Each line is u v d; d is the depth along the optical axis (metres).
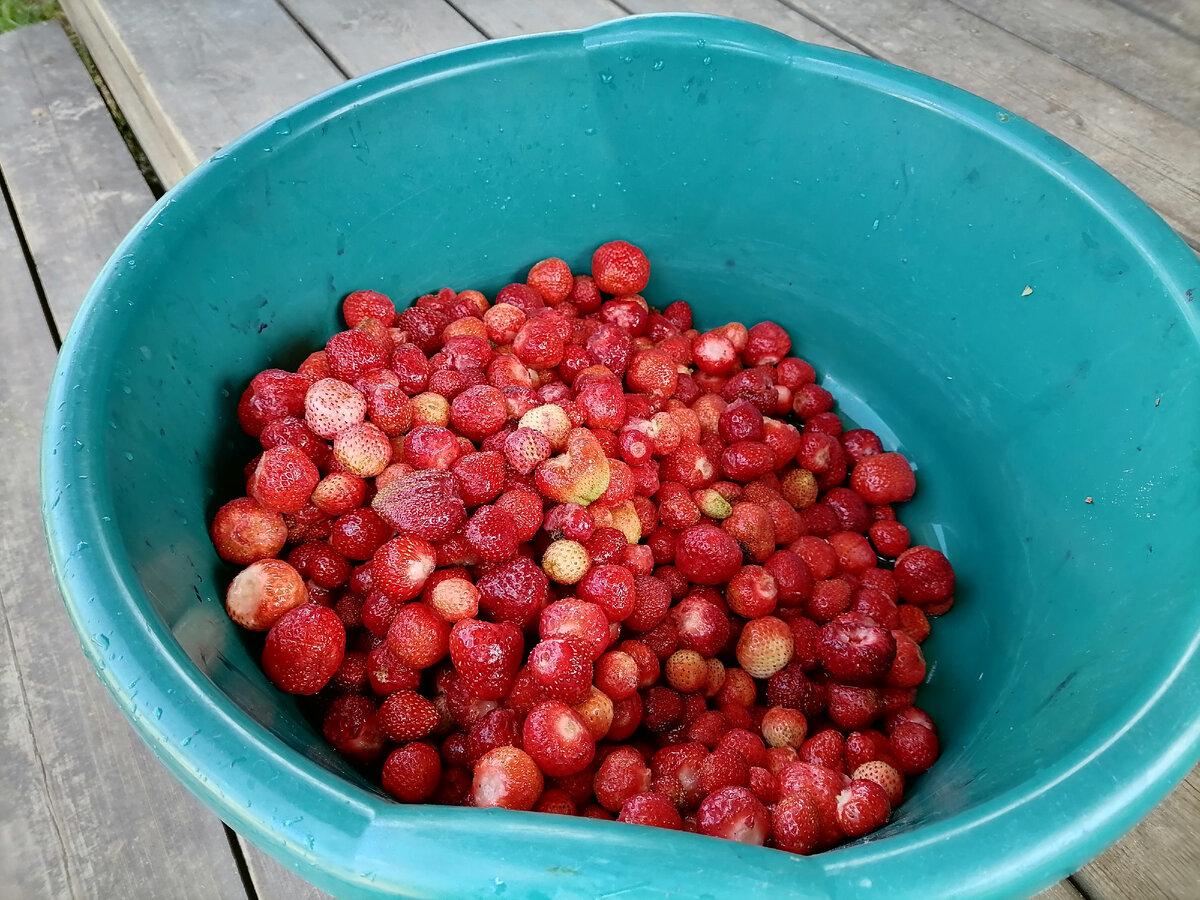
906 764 0.29
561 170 0.39
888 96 0.34
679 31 0.35
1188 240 0.39
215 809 0.17
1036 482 0.32
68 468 0.22
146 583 0.22
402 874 0.16
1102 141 0.43
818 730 0.32
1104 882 0.28
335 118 0.33
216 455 0.31
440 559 0.30
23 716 0.33
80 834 0.31
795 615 0.34
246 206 0.31
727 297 0.43
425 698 0.29
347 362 0.33
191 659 0.21
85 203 0.50
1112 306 0.29
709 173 0.39
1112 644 0.24
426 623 0.29
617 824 0.16
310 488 0.30
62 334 0.44
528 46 0.35
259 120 0.46
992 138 0.32
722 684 0.32
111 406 0.25
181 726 0.18
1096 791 0.17
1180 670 0.19
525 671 0.29
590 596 0.30
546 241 0.41
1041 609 0.30
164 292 0.28
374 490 0.33
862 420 0.41
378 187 0.35
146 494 0.25
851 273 0.39
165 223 0.29
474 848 0.16
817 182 0.37
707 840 0.16
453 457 0.32
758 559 0.35
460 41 0.50
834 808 0.26
